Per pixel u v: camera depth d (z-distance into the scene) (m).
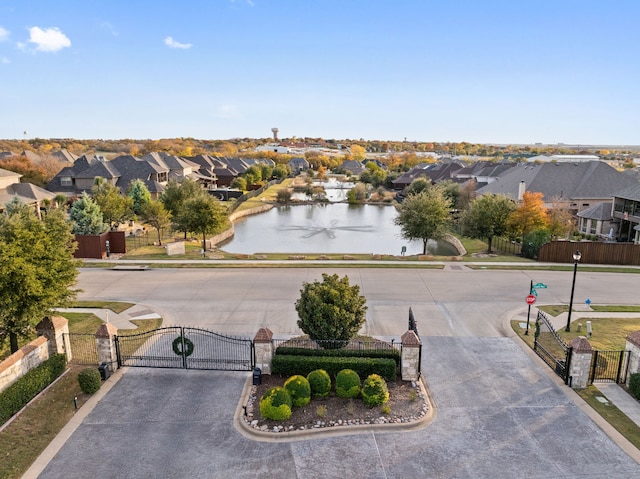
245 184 92.81
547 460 11.72
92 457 11.84
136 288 26.47
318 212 74.38
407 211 41.97
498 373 16.30
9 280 15.26
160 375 16.08
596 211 47.03
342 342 16.50
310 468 11.45
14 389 13.70
